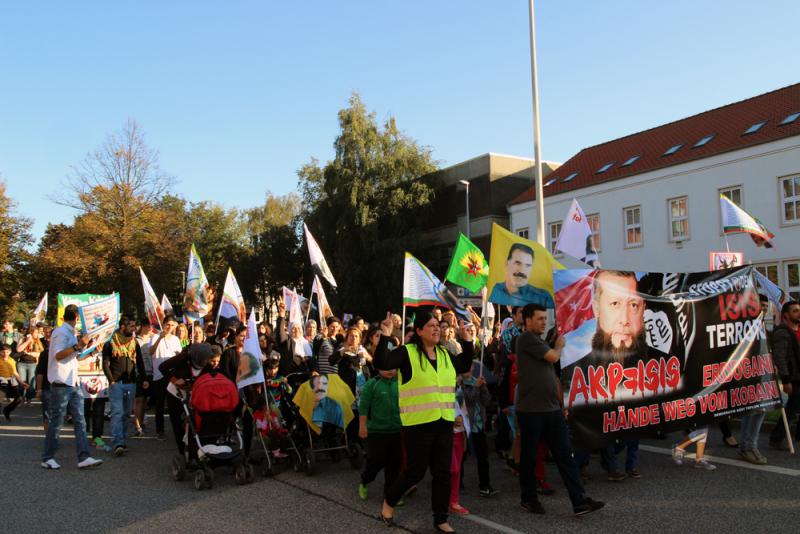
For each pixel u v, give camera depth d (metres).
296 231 49.06
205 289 12.48
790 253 21.84
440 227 39.53
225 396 7.30
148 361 11.36
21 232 41.25
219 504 6.43
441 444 5.43
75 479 7.59
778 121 23.61
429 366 5.48
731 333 7.87
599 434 6.69
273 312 49.84
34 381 15.98
